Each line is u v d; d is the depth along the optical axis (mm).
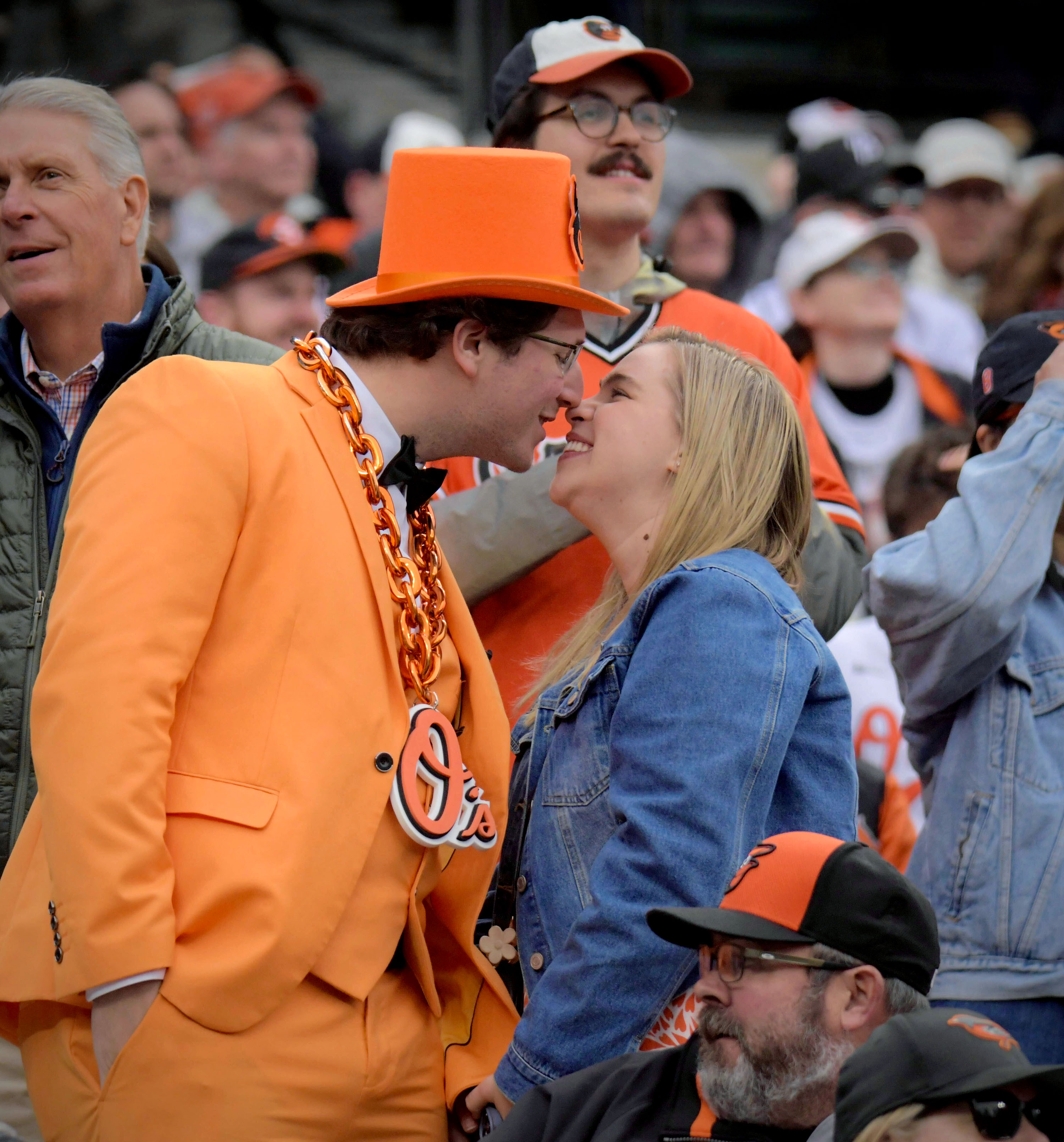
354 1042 7602
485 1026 8492
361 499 7867
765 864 6820
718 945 6742
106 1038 7156
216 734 7406
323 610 7566
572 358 8430
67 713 7016
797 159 22234
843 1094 5781
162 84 23672
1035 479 9633
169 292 9898
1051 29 28891
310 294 18891
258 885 7148
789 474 8734
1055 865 9398
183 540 7270
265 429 7668
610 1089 7160
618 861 7648
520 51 11656
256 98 23656
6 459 9570
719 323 11484
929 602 9602
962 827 9648
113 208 9664
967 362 20656
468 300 7973
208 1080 7129
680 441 8688
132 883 6906
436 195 8133
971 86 28828
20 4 30062
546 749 8781
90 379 9711
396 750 7688
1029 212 21062
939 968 9172
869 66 28641
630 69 11383
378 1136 7785
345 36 32188
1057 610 10062
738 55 28141
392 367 8086
